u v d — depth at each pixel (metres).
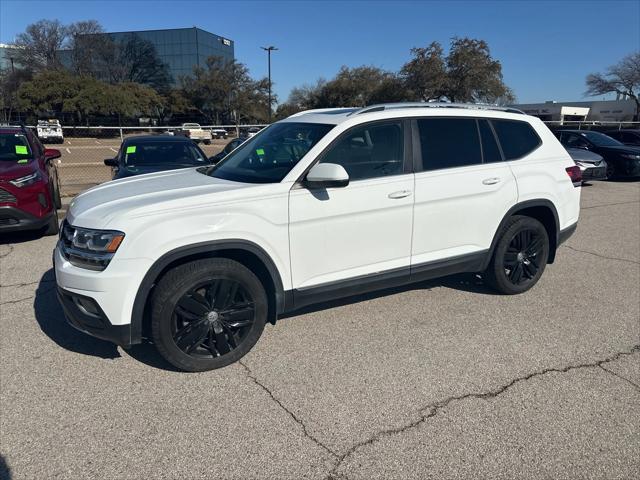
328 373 3.36
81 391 3.12
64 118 56.06
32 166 6.83
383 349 3.70
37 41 72.44
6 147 7.29
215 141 31.78
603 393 3.13
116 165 8.08
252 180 3.58
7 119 64.00
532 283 4.85
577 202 4.99
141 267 3.02
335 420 2.85
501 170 4.40
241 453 2.57
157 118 70.81
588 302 4.67
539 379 3.29
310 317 4.27
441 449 2.60
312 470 2.45
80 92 54.44
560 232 4.87
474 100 42.12
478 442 2.66
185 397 3.07
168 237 3.06
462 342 3.82
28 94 53.75
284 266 3.47
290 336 3.90
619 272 5.64
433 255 4.15
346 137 3.65
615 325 4.16
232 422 2.82
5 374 3.32
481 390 3.16
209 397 3.07
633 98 62.22
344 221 3.63
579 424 2.81
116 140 20.36
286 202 3.40
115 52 80.62
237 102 69.44
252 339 3.48
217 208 3.21
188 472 2.43
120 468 2.46
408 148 3.93
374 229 3.77
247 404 3.00
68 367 3.42
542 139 4.79
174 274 3.14
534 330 4.04
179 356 3.24
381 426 2.79
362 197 3.66
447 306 4.53
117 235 2.99
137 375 3.32
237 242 3.25
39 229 7.12
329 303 4.58
